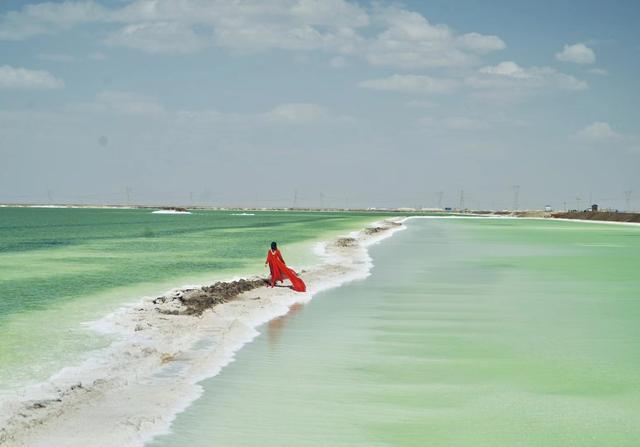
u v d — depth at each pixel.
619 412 10.19
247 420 9.71
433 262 35.69
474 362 13.20
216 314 18.52
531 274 29.89
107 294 23.55
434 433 9.25
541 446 8.80
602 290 24.27
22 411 9.95
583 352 14.13
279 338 15.43
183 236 70.62
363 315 18.61
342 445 8.80
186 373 12.26
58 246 53.38
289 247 49.09
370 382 11.73
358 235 65.94
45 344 14.82
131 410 10.05
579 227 108.31
